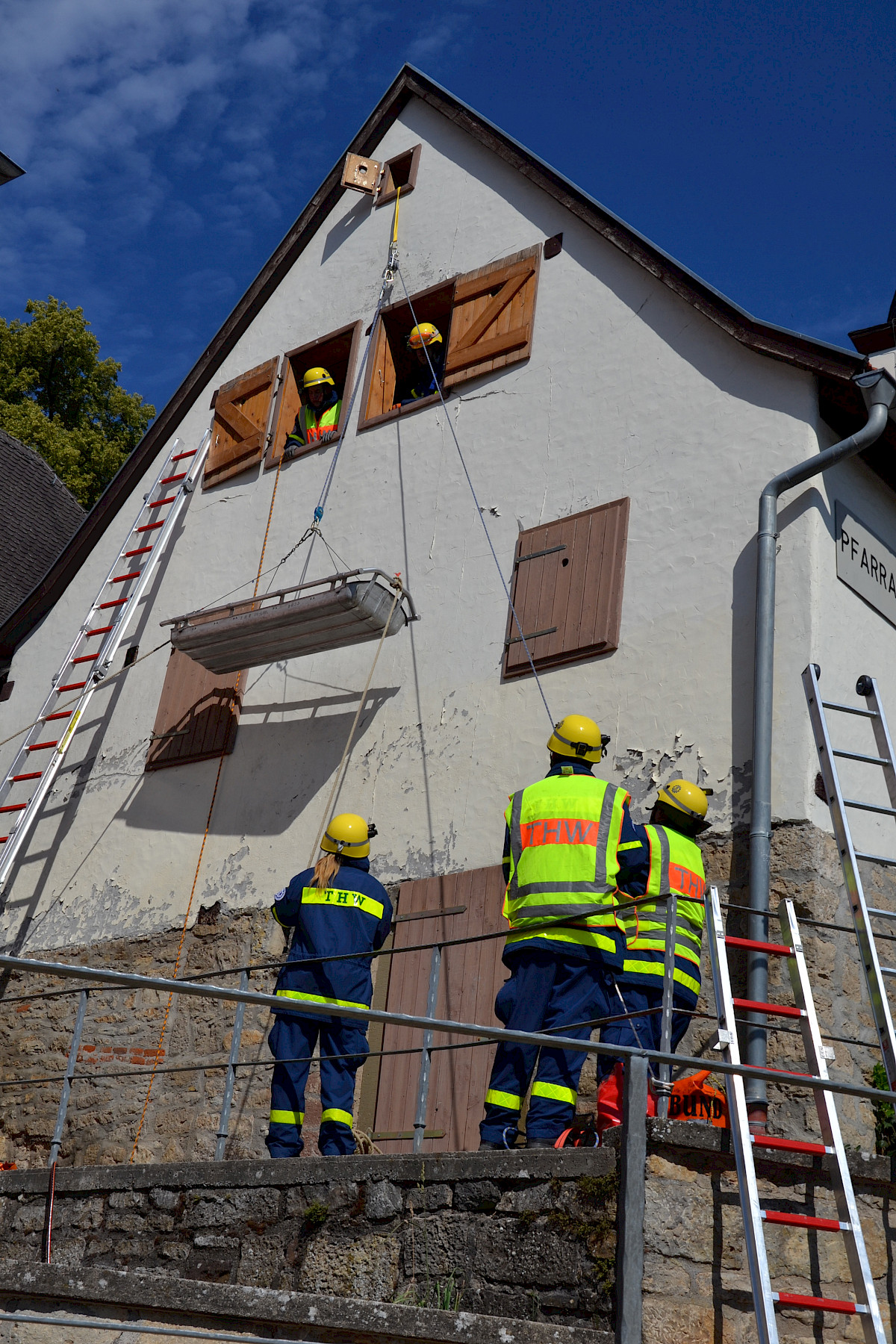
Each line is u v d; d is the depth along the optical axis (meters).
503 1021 5.89
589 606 8.55
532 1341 4.57
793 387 8.20
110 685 11.80
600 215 9.80
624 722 8.02
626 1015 5.23
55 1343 5.32
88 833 11.21
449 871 8.54
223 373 12.52
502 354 10.03
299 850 9.52
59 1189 6.76
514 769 8.50
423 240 11.22
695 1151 4.96
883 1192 5.38
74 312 25.94
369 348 11.19
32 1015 10.63
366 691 9.53
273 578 10.86
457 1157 5.38
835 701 7.45
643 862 6.02
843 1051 6.68
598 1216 4.85
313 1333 4.96
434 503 9.95
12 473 17.05
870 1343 4.62
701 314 8.88
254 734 10.34
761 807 7.07
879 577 8.17
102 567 12.75
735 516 8.09
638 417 8.94
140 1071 7.07
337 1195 5.68
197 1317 5.14
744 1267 4.90
